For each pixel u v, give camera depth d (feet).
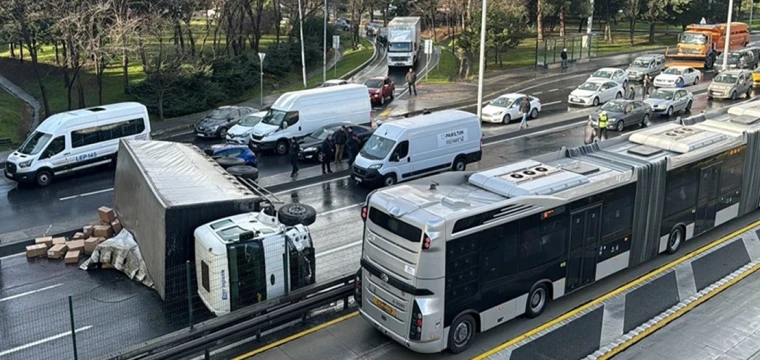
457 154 81.10
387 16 273.13
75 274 53.57
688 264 53.83
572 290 46.98
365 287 42.29
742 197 62.23
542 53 168.96
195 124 108.78
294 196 74.08
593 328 43.75
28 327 44.62
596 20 241.76
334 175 82.69
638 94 135.23
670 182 53.52
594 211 47.03
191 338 39.29
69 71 151.84
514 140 99.19
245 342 42.14
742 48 173.17
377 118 115.03
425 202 40.40
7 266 55.52
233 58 148.56
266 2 204.54
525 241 42.68
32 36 123.24
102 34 116.26
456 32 215.31
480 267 40.27
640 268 53.21
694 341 42.27
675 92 116.37
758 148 62.69
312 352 40.98
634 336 42.73
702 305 47.03
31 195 76.79
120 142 65.36
